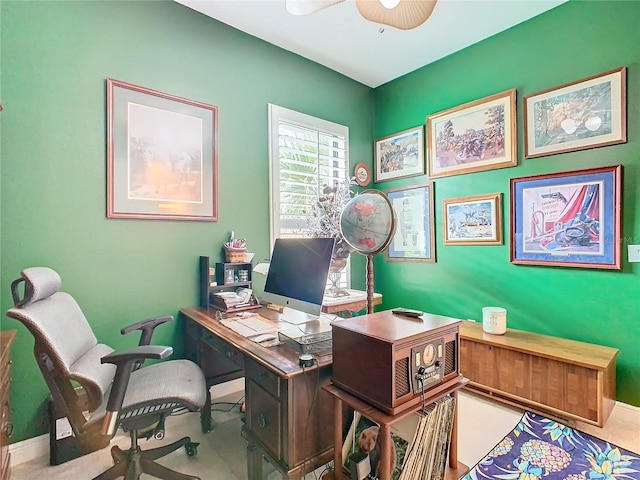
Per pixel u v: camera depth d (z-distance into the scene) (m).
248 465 1.53
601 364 1.86
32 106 1.84
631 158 2.09
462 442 1.88
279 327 1.81
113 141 2.09
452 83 3.02
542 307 2.49
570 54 2.33
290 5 1.74
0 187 1.76
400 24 2.04
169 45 2.31
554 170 2.41
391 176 3.55
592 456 1.74
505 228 2.69
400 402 1.16
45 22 1.88
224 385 2.51
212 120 2.51
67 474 1.70
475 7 2.38
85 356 1.55
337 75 3.35
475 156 2.86
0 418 1.41
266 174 2.81
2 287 1.77
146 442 1.95
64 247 1.94
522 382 2.15
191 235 2.42
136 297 2.19
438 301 3.17
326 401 1.41
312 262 1.74
